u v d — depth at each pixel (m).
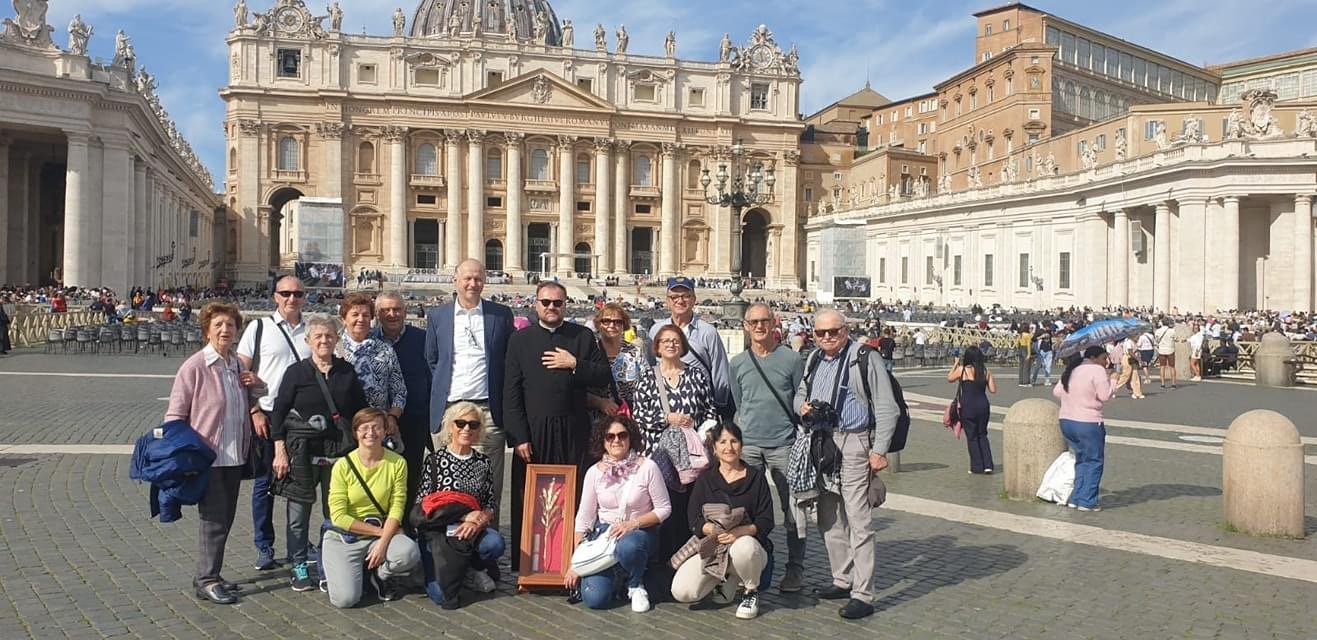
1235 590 9.60
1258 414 12.09
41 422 18.53
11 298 43.72
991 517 12.70
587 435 9.80
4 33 46.16
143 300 49.72
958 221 75.62
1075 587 9.67
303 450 9.16
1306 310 51.12
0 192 49.69
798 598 9.38
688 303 10.02
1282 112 66.50
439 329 10.03
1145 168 56.03
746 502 8.91
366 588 9.22
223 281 94.69
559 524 9.43
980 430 15.73
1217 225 51.97
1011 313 58.56
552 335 9.63
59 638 7.88
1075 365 13.45
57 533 10.99
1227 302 51.50
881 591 9.54
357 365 9.52
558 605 9.05
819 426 8.99
